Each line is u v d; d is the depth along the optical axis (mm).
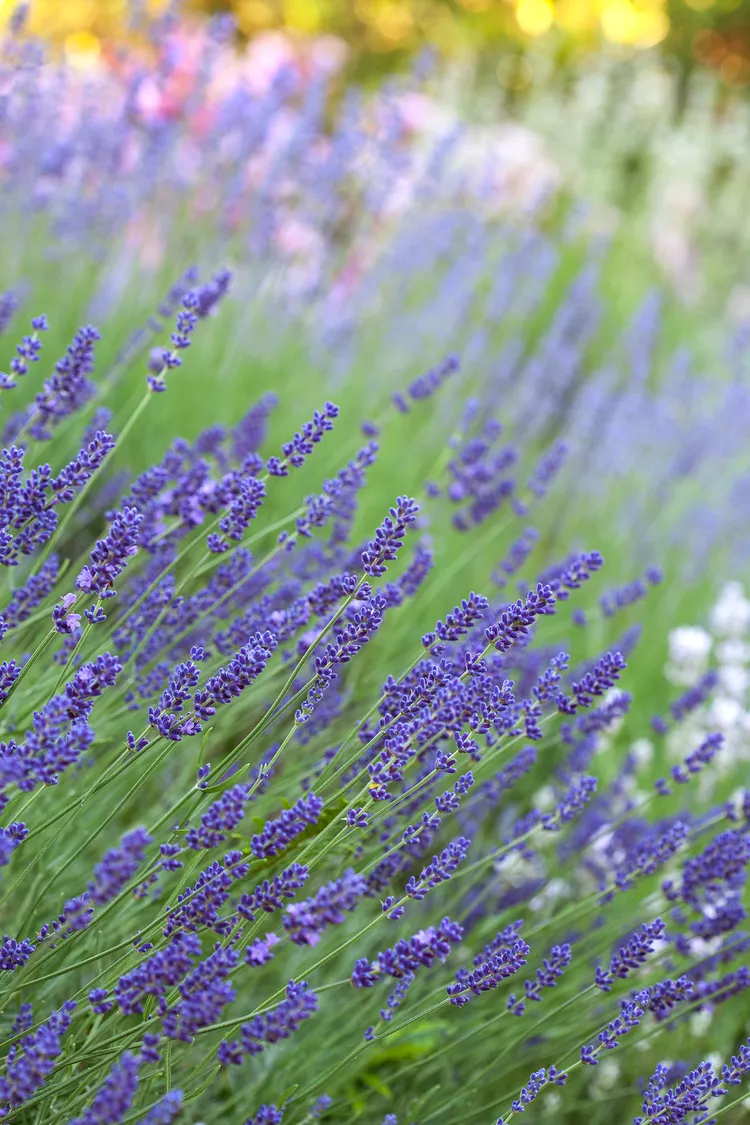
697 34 12656
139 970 1441
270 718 1751
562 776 2855
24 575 2547
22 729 2012
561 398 5598
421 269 5262
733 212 9328
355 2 10781
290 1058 2156
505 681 1740
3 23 3637
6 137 3922
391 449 4398
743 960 2846
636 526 4945
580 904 2201
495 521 4633
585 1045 1962
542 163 8195
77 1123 1262
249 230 4602
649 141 9836
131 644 2256
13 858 2041
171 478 2381
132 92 4086
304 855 1749
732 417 5477
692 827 2734
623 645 3152
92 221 4168
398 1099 2344
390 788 2314
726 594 3840
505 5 11625
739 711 3350
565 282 7496
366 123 4887
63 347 3736
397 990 1954
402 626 3035
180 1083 1797
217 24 4246
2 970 1674
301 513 2213
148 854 2021
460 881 2652
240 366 4203
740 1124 2656
